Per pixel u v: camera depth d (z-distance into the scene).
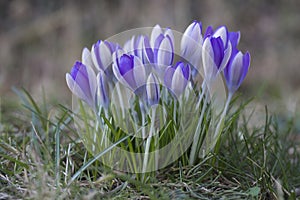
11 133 0.83
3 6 1.99
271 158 0.76
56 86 1.49
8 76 1.73
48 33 1.83
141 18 1.80
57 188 0.66
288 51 1.84
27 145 0.76
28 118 0.89
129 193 0.67
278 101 1.21
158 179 0.70
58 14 1.86
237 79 0.68
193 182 0.69
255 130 0.80
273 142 0.78
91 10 1.85
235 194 0.69
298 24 1.95
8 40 1.84
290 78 1.70
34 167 0.70
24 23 1.95
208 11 1.86
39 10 1.96
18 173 0.70
